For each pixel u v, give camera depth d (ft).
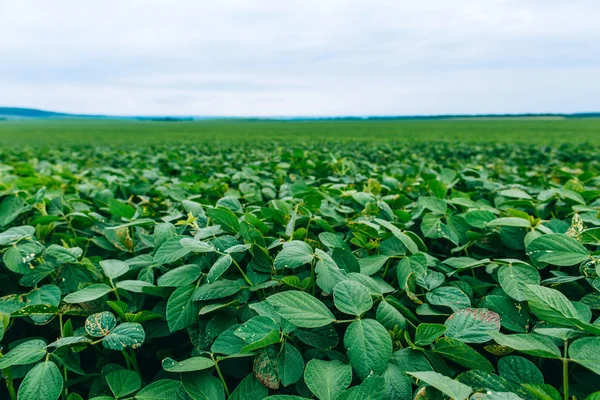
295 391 5.56
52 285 6.64
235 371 5.71
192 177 15.60
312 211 9.25
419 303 6.07
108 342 5.09
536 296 4.69
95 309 6.52
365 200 9.84
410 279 6.06
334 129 241.35
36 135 190.08
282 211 8.61
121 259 8.64
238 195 12.05
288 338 5.25
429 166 23.47
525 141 105.19
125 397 5.06
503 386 4.31
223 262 5.62
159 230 7.18
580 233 6.86
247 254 7.25
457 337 4.94
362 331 4.66
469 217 8.16
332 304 6.52
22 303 6.48
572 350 4.16
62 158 34.86
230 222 6.97
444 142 93.35
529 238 7.26
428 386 4.18
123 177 16.76
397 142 93.15
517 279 6.02
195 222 7.91
